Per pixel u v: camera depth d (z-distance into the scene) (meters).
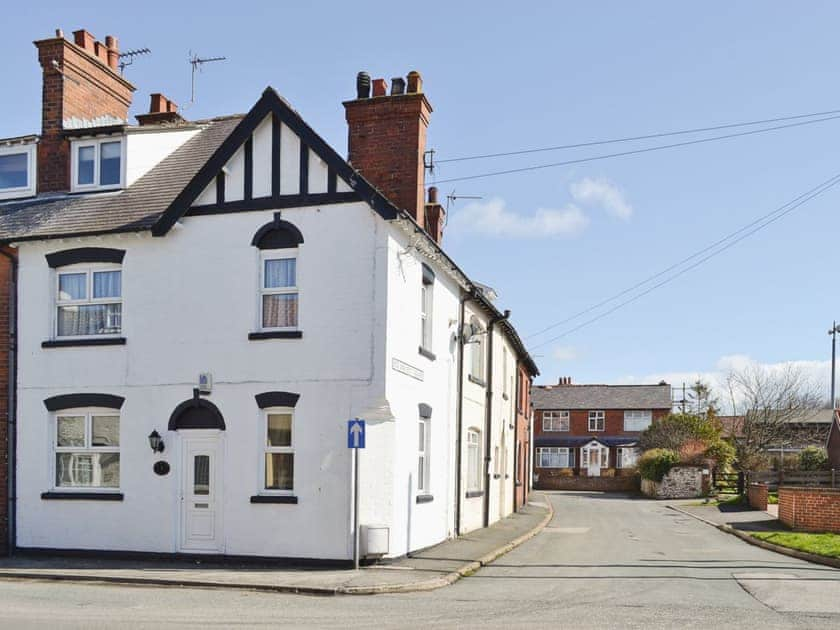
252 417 16.61
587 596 13.21
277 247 16.97
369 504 16.05
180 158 20.05
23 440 18.05
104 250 17.84
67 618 11.09
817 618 11.45
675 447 52.38
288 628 10.51
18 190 20.28
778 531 22.78
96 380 17.66
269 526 16.28
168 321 17.31
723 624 10.99
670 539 22.89
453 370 21.45
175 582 14.37
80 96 20.77
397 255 16.75
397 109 19.62
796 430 62.88
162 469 16.98
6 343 18.27
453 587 14.20
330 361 16.31
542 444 74.25
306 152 16.88
